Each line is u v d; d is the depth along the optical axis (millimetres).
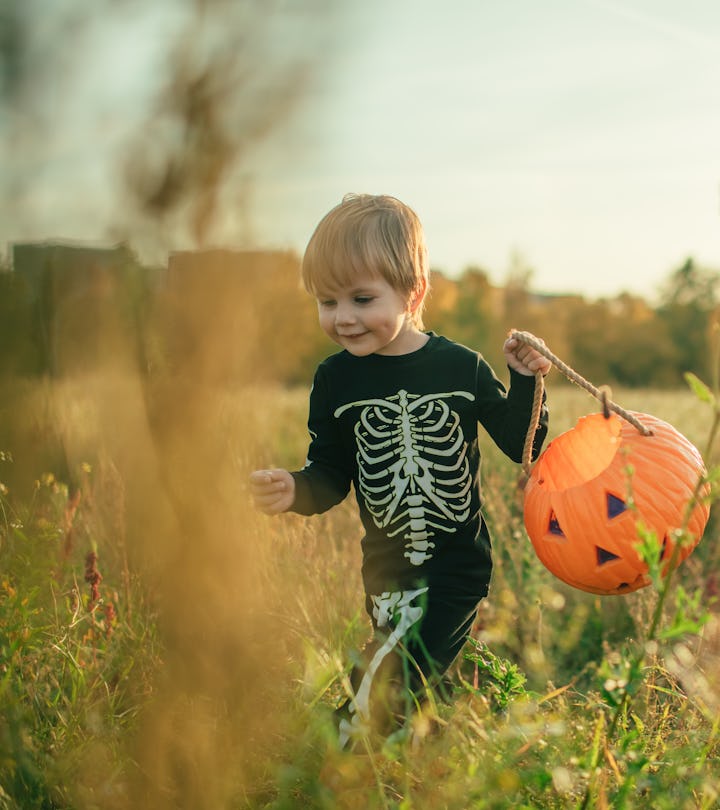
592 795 1702
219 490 1180
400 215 2441
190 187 1058
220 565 1266
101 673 2227
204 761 1567
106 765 1892
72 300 1089
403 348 2516
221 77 1037
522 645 3334
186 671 1430
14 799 1758
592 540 2232
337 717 2143
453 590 2422
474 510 2488
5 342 1108
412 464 2424
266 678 1628
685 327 56469
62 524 2672
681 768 1857
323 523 4211
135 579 2238
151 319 1084
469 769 1666
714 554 4113
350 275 2352
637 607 3482
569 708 2316
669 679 2385
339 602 3186
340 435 2568
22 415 1156
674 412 9773
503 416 2438
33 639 2270
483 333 45312
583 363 56656
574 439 2502
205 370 1104
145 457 1147
